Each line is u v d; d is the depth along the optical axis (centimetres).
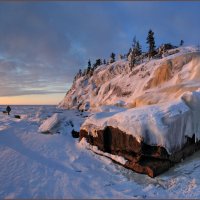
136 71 4609
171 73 3262
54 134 1927
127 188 973
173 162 1138
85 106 6538
